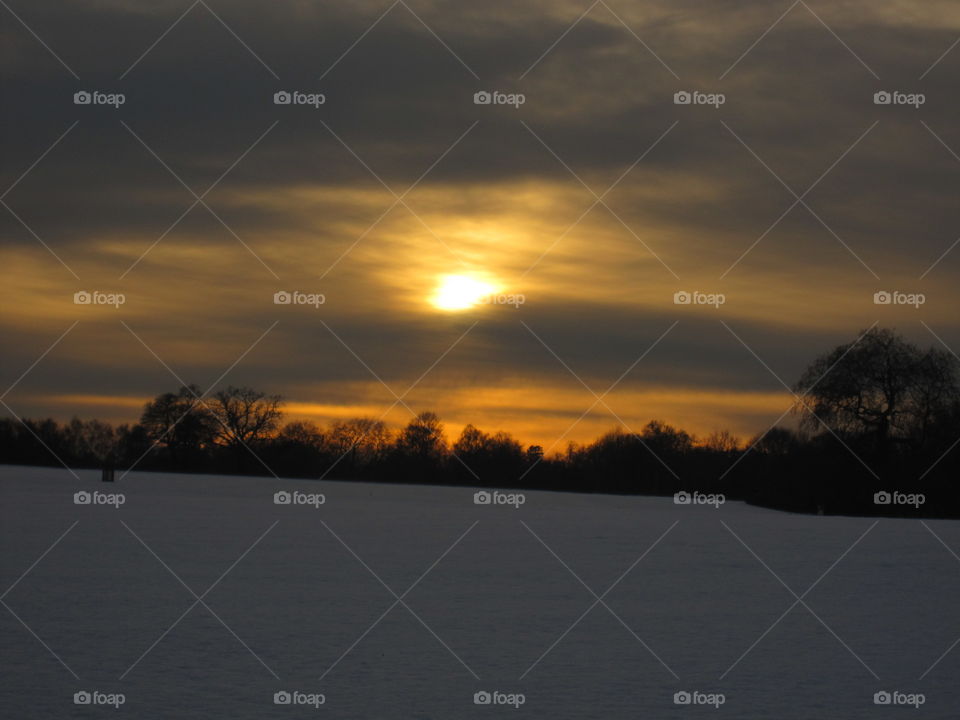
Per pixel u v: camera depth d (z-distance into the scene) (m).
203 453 106.94
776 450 79.06
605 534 44.41
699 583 29.33
